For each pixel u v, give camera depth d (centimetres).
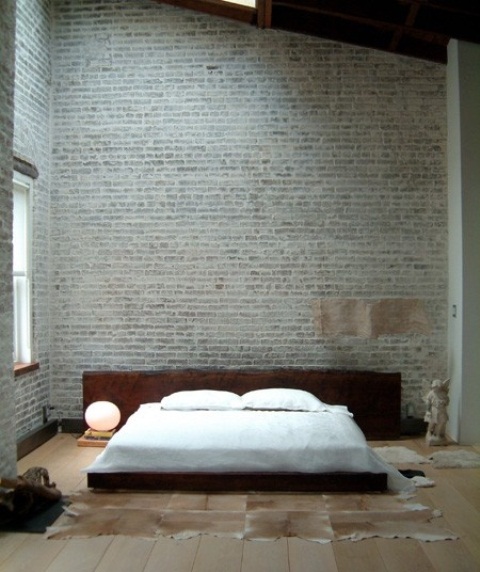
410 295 659
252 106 663
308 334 661
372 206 659
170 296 663
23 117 593
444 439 615
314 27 649
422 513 422
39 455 577
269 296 662
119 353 664
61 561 352
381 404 639
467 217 611
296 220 661
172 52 664
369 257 659
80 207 665
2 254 429
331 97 661
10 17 442
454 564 348
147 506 440
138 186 664
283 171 661
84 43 666
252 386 643
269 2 597
